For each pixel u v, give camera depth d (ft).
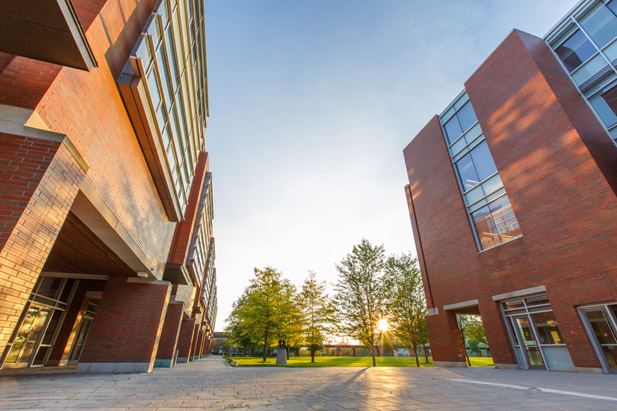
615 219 36.52
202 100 54.75
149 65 26.21
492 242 55.67
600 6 47.26
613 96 44.47
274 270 90.43
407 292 77.51
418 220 76.48
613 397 18.95
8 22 11.54
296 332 85.15
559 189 43.29
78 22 12.09
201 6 41.16
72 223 24.26
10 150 13.76
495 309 52.08
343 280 73.10
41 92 14.90
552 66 50.67
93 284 53.21
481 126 59.52
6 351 37.81
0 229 12.28
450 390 22.71
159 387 23.75
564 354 41.37
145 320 40.50
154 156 31.89
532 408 15.38
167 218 46.01
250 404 16.39
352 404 16.55
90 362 37.78
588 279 38.45
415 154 81.30
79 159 16.61
